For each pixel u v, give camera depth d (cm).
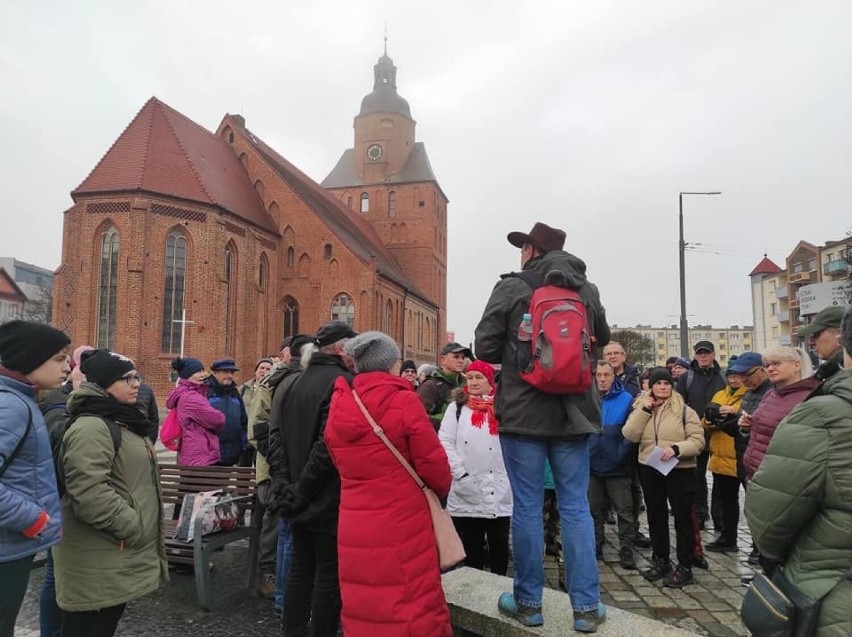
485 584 470
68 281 3403
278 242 4409
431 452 346
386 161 6438
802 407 242
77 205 3406
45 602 420
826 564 231
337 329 444
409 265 6266
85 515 350
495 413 374
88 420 367
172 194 3406
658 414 613
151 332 3334
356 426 345
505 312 364
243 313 3881
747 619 251
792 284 7019
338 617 401
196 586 582
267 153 4828
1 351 327
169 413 753
